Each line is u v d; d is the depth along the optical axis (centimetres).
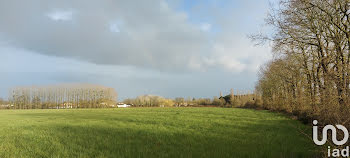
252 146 1125
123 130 1822
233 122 2355
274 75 3225
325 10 1226
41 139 1484
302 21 1321
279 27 1377
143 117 3369
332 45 1302
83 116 4044
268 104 5138
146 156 969
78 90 11081
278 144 1164
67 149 1148
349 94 844
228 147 1098
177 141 1298
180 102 11331
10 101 10312
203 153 989
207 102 10781
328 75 980
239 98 8444
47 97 11025
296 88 2233
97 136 1527
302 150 1000
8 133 1827
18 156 1061
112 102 11400
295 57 1529
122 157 953
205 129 1805
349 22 1169
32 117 4109
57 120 3180
